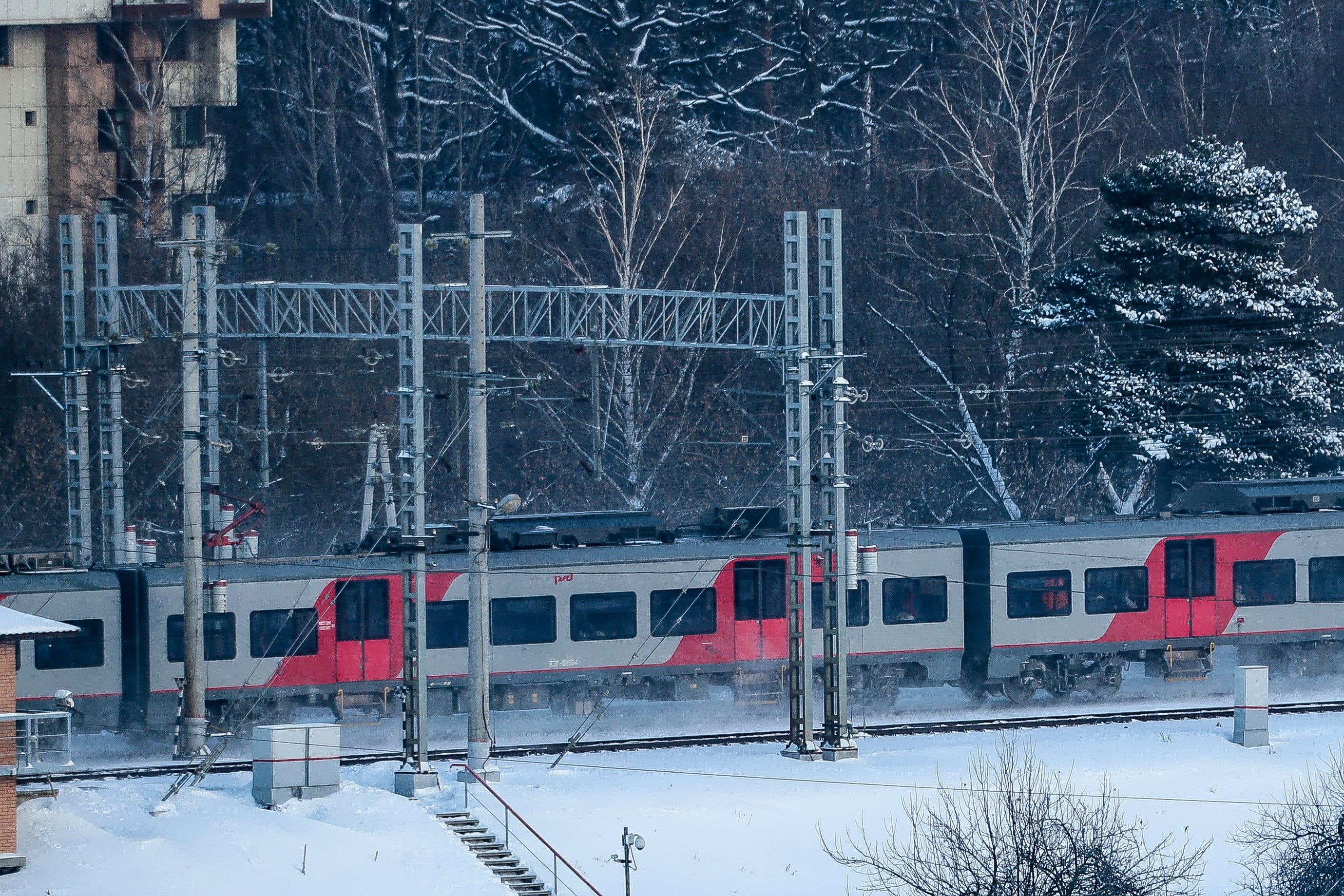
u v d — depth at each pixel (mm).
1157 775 128625
